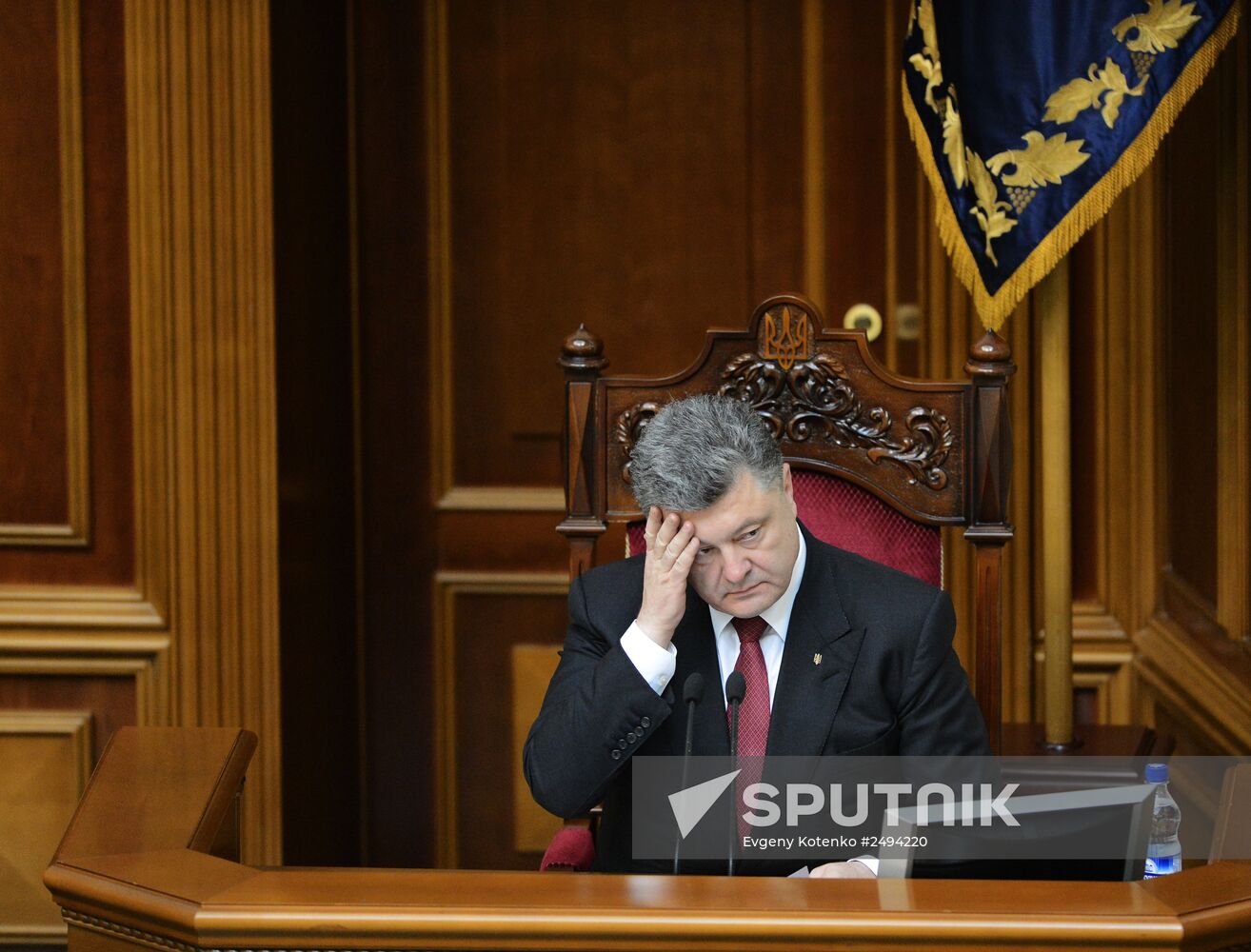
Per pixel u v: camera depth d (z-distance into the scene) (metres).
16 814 12.38
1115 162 9.78
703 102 13.39
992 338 9.12
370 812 14.12
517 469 13.81
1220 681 11.34
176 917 5.92
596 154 13.48
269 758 12.12
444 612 13.91
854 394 9.23
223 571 12.09
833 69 13.26
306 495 12.71
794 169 13.38
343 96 13.48
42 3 11.88
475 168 13.56
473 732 13.98
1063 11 9.80
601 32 13.38
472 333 13.71
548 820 13.93
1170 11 9.64
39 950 12.38
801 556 8.26
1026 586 12.78
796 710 7.97
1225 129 11.02
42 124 11.97
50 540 12.24
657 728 8.00
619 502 9.41
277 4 11.89
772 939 5.67
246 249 11.89
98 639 12.17
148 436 12.07
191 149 11.85
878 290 13.36
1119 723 12.79
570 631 8.52
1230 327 11.05
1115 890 5.91
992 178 10.02
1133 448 12.70
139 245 11.95
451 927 5.77
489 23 13.44
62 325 12.12
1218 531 11.34
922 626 8.09
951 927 5.60
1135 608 12.78
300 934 5.84
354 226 13.62
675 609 7.54
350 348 13.71
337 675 13.49
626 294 13.57
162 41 11.80
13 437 12.23
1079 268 12.70
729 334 9.30
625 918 5.71
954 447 9.16
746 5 13.29
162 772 7.43
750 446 7.37
